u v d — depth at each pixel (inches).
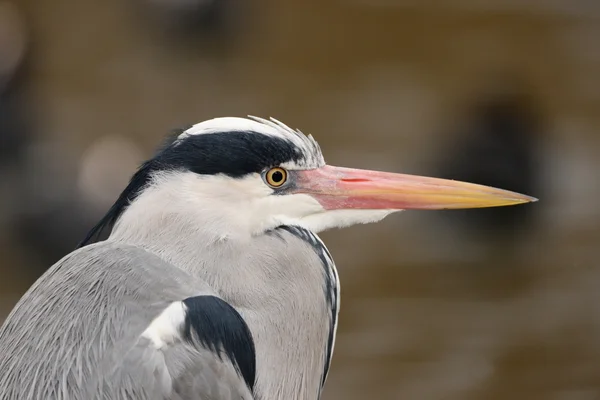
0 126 622.2
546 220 548.4
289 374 203.2
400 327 450.6
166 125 649.6
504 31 730.8
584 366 430.0
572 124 627.5
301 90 680.4
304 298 205.5
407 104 650.2
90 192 557.6
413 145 605.3
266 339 200.1
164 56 733.9
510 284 491.5
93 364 177.8
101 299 185.5
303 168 213.0
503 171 583.5
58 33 740.0
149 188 204.2
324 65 707.4
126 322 182.7
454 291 483.5
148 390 176.7
